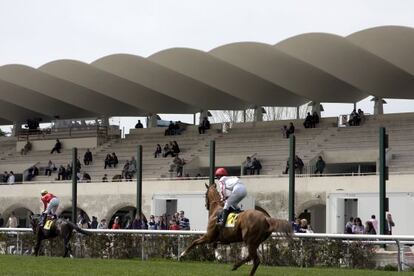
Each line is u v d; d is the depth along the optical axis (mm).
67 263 23688
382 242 24516
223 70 52656
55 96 60438
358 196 39125
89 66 55250
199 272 20031
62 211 53031
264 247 26125
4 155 63594
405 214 37812
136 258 29078
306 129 52625
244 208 39531
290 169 35438
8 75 58500
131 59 52969
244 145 53156
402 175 41844
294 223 31938
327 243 25328
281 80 51281
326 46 46312
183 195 42750
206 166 53188
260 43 47719
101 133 60969
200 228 42000
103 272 19750
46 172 57906
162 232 28359
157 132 59625
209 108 59281
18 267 21422
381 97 52219
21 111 68000
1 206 55500
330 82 52188
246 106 59500
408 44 43875
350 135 50062
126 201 50312
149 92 59469
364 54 47031
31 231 32000
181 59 51406
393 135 48281
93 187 51656
